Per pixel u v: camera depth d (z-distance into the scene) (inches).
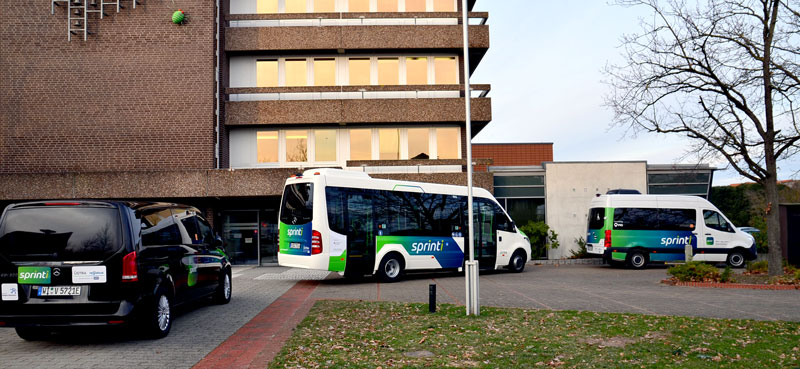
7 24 845.2
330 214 582.9
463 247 692.7
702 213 845.2
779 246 616.4
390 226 628.4
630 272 760.3
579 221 984.3
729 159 620.7
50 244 287.6
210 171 823.1
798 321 357.4
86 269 284.5
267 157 930.7
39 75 844.0
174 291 338.6
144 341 308.2
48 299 282.7
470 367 246.1
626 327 334.0
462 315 380.2
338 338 308.2
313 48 916.0
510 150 1534.2
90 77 847.7
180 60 853.8
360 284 603.8
